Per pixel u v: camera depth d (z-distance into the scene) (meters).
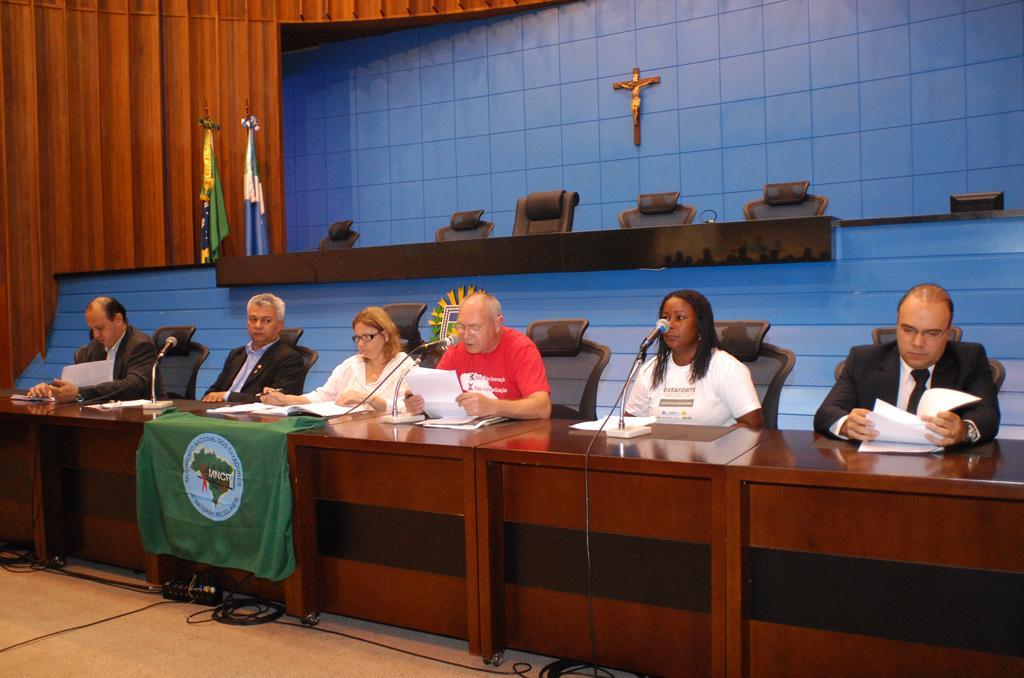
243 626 2.77
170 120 8.04
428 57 8.64
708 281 4.57
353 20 8.35
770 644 2.03
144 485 2.97
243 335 6.03
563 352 3.39
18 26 7.42
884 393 2.39
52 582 3.27
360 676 2.38
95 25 7.70
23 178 7.43
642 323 4.72
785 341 4.32
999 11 6.39
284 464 2.64
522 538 2.38
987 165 6.47
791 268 4.38
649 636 2.20
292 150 9.34
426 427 2.74
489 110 8.37
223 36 8.23
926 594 1.86
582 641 2.30
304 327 5.77
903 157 6.75
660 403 2.94
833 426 2.32
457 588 2.49
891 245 4.16
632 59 7.72
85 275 6.93
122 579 3.28
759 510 2.02
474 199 8.48
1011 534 1.77
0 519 3.67
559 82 8.04
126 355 4.24
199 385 5.98
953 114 6.57
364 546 2.65
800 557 1.99
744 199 7.32
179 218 8.05
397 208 8.87
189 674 2.42
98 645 2.63
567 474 2.29
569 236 4.80
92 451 3.36
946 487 1.77
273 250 8.34
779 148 7.18
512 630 2.42
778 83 7.16
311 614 2.73
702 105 7.45
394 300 5.47
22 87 7.43
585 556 2.28
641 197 5.90
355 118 9.03
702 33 7.43
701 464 2.03
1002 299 3.92
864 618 1.93
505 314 5.08
